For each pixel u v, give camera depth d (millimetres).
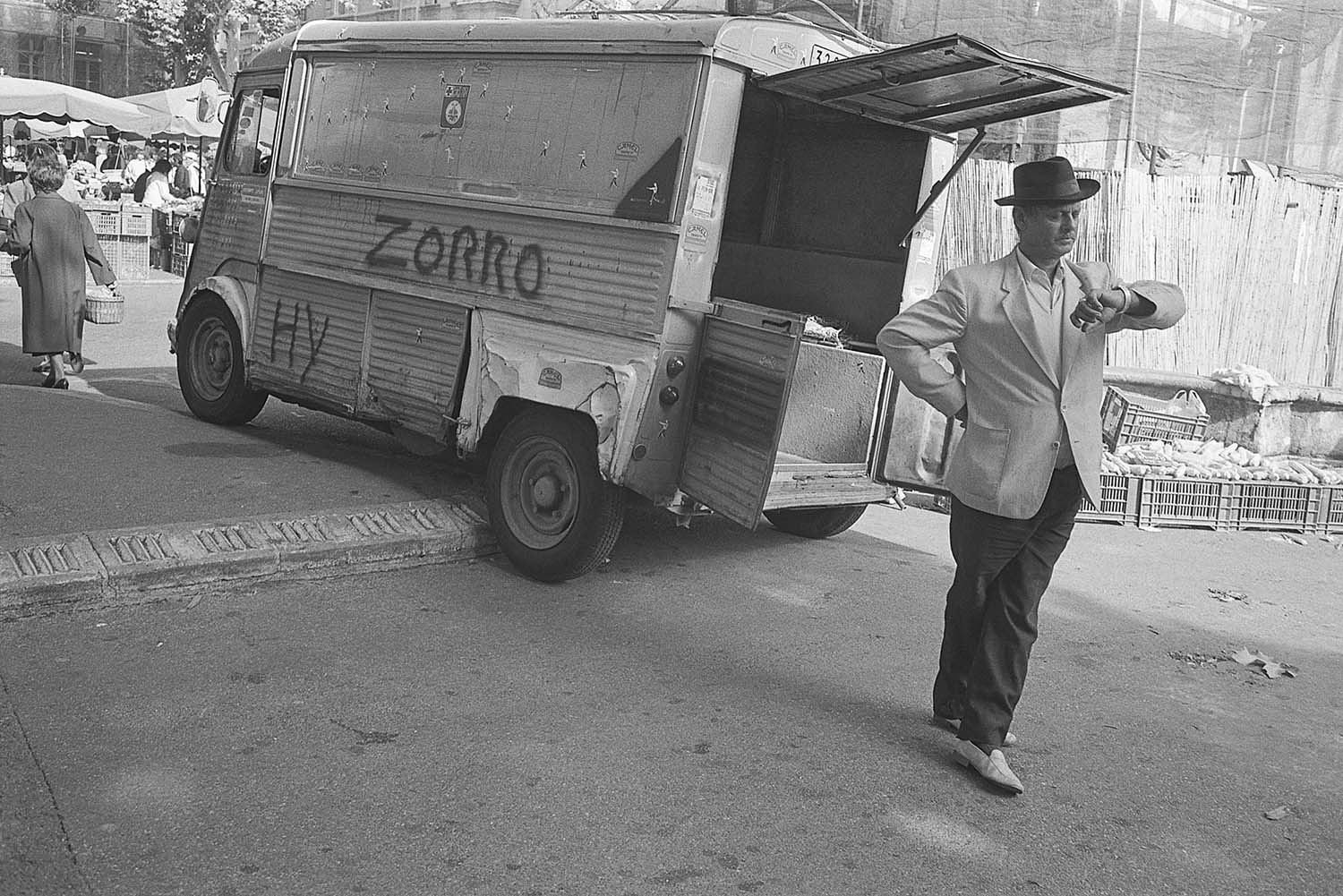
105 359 11375
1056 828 3869
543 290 5898
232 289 7773
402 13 15727
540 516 5875
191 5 31156
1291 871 3721
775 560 6699
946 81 5375
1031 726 4703
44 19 54375
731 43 5410
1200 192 10391
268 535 5574
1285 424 10109
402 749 3992
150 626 4840
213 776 3699
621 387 5406
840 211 6887
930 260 6684
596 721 4359
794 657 5191
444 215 6402
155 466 6672
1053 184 3859
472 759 3969
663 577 6172
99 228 17734
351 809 3582
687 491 5559
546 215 5867
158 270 19406
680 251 5395
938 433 6332
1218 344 10648
